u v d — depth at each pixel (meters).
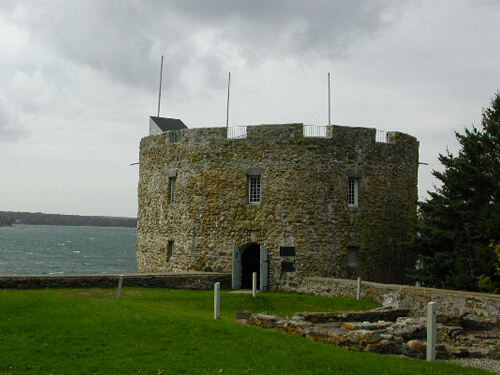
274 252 29.48
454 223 26.67
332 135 30.09
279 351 12.67
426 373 11.84
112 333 13.72
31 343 12.80
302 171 29.67
